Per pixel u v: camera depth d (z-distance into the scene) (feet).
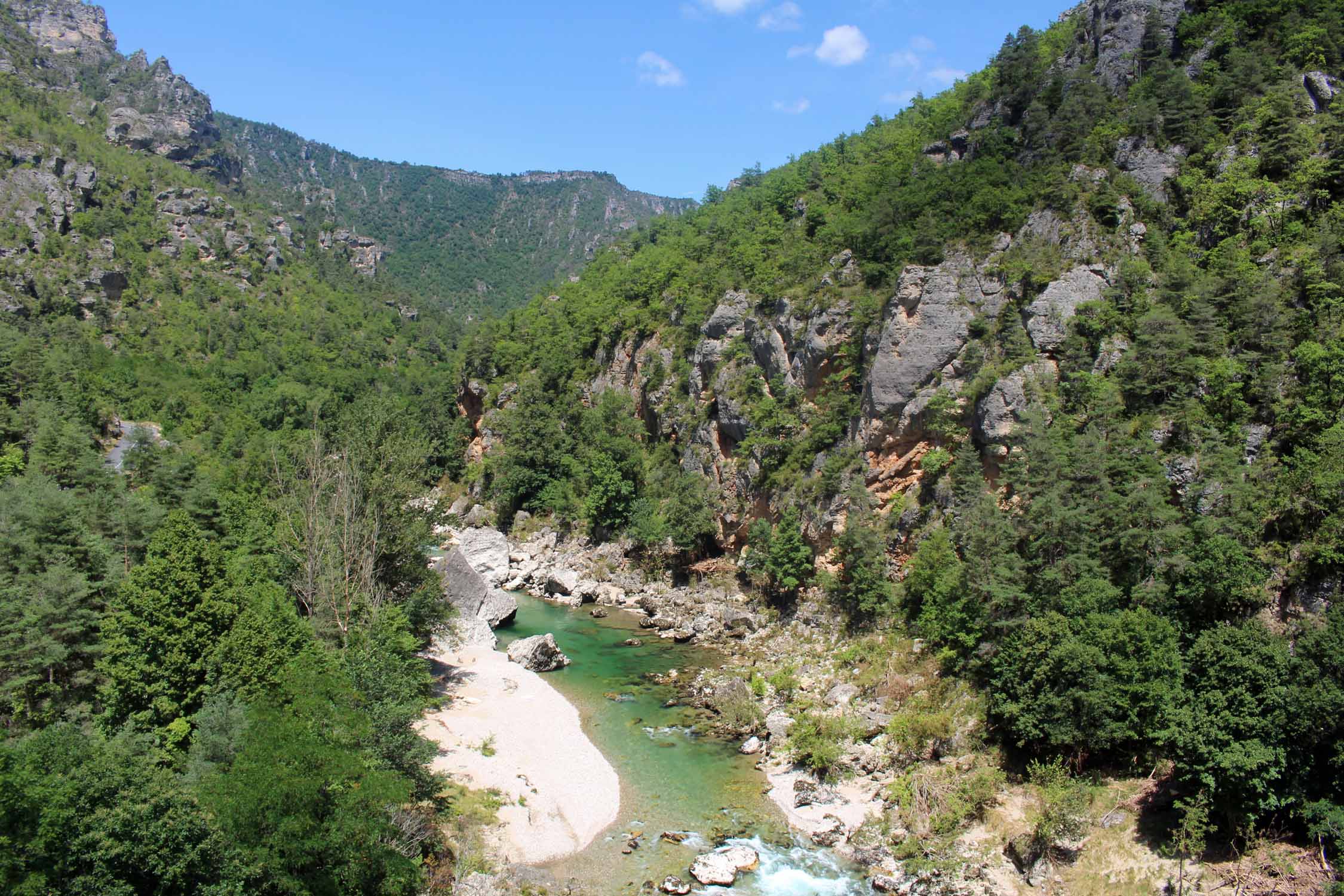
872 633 191.93
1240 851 106.42
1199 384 169.78
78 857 83.76
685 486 290.97
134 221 567.18
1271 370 159.12
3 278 458.50
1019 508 175.42
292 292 622.95
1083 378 184.44
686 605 255.29
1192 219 203.21
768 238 325.01
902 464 216.74
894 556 205.46
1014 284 207.51
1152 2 248.73
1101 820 118.42
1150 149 217.36
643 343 367.04
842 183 327.88
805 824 133.90
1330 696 100.42
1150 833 114.32
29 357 338.95
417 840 114.42
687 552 284.82
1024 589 146.61
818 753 146.41
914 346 216.74
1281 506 138.00
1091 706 122.93
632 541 299.38
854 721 157.79
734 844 128.36
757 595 244.01
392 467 194.80
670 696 188.65
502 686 190.90
